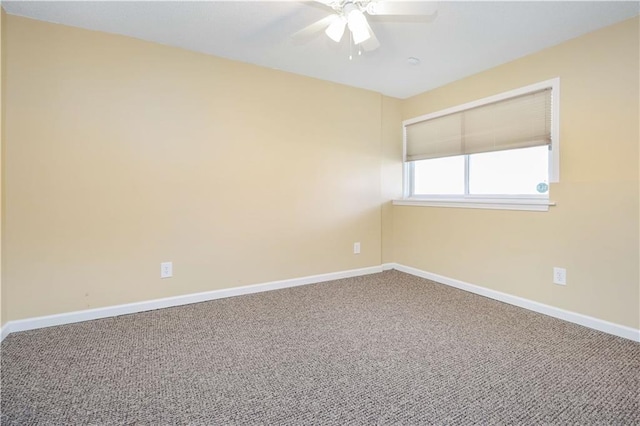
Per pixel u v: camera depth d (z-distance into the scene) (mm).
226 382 1697
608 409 1477
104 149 2490
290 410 1481
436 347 2080
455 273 3387
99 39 2451
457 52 2748
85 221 2447
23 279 2275
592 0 2000
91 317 2486
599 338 2203
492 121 3059
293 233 3365
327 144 3541
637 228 2160
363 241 3850
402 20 2256
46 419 1411
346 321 2500
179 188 2779
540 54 2676
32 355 1954
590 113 2371
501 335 2252
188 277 2846
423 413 1459
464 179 3393
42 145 2299
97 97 2453
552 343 2131
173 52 2715
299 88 3336
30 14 2207
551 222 2604
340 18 1983
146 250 2668
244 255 3104
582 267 2424
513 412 1461
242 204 3070
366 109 3793
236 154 3023
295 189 3359
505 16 2195
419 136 3863
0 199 2135
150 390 1624
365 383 1690
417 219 3811
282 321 2496
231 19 2291
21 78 2225
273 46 2701
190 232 2840
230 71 2967
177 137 2754
